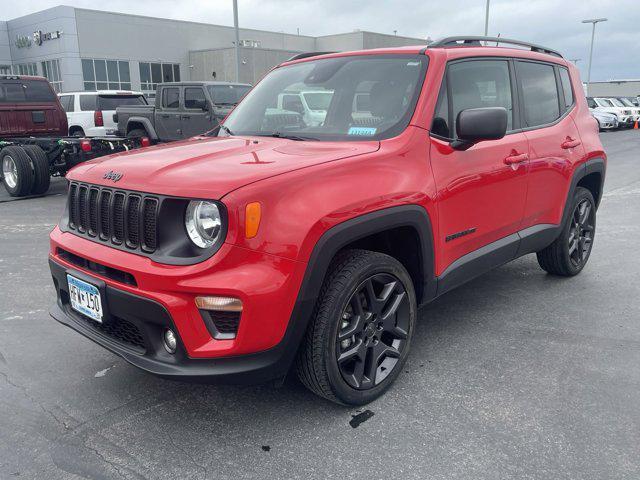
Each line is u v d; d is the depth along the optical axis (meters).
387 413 2.79
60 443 2.58
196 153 2.87
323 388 2.66
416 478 2.32
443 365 3.29
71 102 15.91
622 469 2.35
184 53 39.94
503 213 3.61
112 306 2.53
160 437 2.62
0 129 9.85
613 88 44.12
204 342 2.34
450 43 3.52
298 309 2.41
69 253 2.87
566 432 2.61
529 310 4.13
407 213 2.80
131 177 2.57
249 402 2.91
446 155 3.11
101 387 3.08
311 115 3.40
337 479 2.32
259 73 37.22
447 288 3.29
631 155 15.43
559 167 4.11
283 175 2.42
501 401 2.89
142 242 2.44
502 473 2.33
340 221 2.50
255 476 2.34
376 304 2.80
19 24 37.25
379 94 3.24
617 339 3.63
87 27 35.16
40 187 9.24
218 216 2.29
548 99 4.20
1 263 5.44
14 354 3.47
